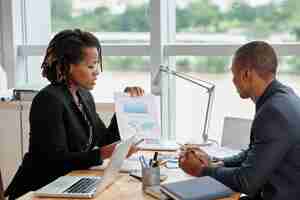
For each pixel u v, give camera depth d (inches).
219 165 77.8
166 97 140.1
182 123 142.6
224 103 137.5
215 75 137.9
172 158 90.5
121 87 146.3
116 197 67.9
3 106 138.8
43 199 67.3
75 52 88.0
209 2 138.3
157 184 71.9
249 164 66.5
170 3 141.6
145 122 93.9
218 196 66.4
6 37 147.9
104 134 98.7
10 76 149.3
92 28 149.1
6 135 141.1
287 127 65.5
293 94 70.4
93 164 82.6
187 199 64.2
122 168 81.9
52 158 81.4
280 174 68.4
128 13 145.1
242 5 135.6
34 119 83.4
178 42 142.4
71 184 72.7
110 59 145.6
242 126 104.7
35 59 153.3
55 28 152.8
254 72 70.4
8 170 143.9
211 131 138.8
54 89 87.6
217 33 138.7
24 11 153.3
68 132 86.5
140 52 142.4
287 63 131.4
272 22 133.6
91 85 91.0
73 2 150.0
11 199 85.1
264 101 70.3
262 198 71.6
